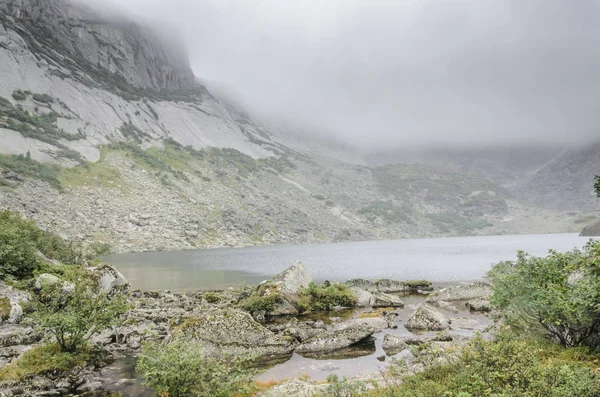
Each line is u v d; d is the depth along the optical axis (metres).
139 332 24.39
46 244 54.41
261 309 32.66
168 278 66.75
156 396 14.59
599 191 14.97
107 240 152.00
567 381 8.94
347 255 124.81
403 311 33.16
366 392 12.75
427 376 12.80
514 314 17.67
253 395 14.46
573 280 16.69
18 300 27.27
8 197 142.62
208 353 20.78
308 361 19.77
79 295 20.09
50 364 17.08
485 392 9.12
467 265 79.56
